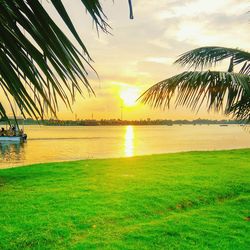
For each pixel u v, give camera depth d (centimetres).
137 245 550
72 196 840
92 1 82
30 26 77
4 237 562
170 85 488
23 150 4081
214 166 1354
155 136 8888
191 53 540
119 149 4300
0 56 78
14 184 998
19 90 79
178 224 656
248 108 504
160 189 927
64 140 6469
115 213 704
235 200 851
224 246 550
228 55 535
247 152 1902
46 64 78
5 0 76
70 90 82
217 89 481
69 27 78
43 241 556
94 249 532
